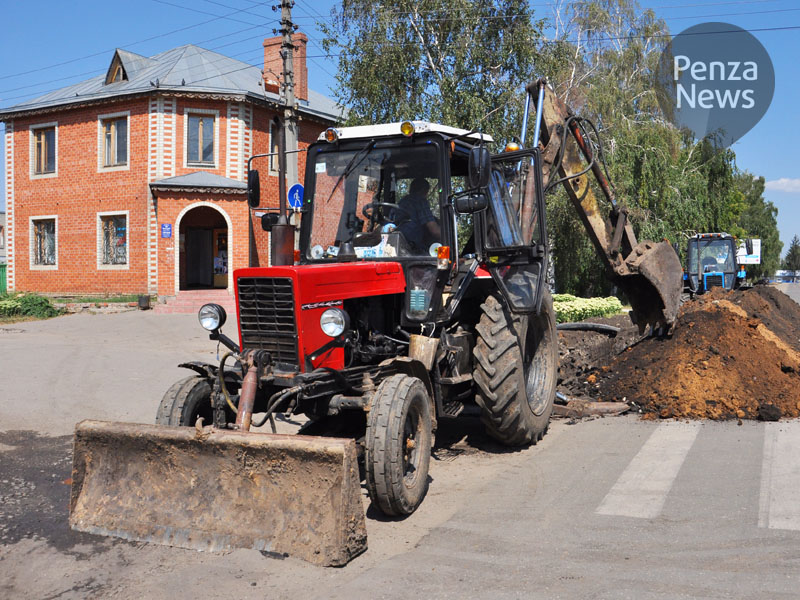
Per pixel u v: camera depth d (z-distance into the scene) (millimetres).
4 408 8062
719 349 8000
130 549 4148
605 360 9328
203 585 3672
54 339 14953
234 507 4148
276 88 24016
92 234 22859
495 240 6301
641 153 24656
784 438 6344
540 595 3492
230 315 19203
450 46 22031
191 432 4211
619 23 28172
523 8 22281
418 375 5180
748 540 4125
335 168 6172
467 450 6418
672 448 6164
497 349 5859
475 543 4199
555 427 7242
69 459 6207
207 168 21969
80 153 22969
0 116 24094
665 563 3848
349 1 22875
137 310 20516
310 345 4820
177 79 22219
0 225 37656
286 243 6219
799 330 13328
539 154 6316
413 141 5902
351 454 3961
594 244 8734
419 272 5734
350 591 3572
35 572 3871
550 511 4727
